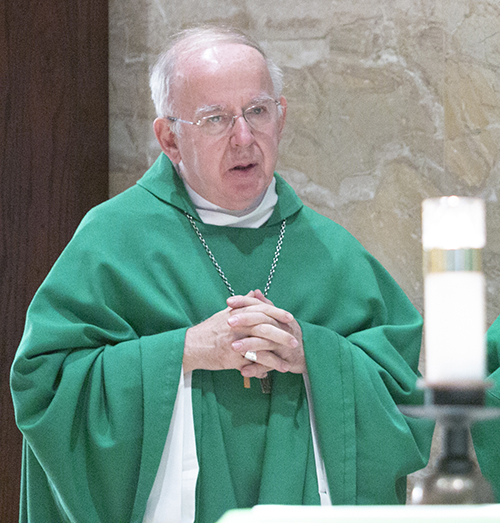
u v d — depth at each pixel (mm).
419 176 13109
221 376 8227
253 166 8406
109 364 7832
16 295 13070
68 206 13891
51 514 8141
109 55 14633
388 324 9344
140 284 8406
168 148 9086
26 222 13211
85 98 14203
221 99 8227
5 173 12891
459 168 12922
